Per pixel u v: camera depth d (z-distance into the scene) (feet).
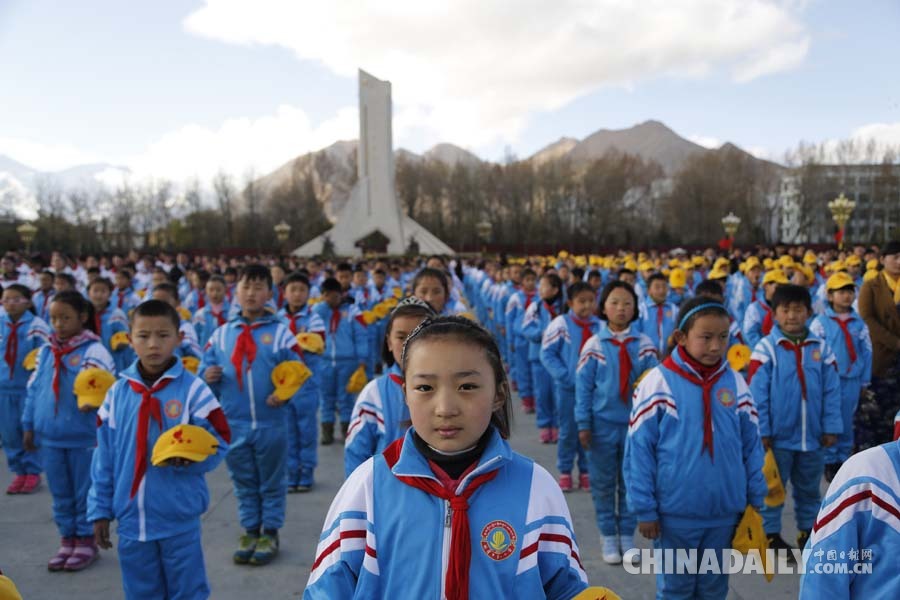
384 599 5.24
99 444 10.82
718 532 10.44
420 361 5.31
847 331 17.49
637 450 10.61
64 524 13.99
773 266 41.52
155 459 10.16
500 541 5.22
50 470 13.97
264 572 13.78
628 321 14.84
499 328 38.60
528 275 31.09
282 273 34.65
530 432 25.32
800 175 203.92
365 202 149.89
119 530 10.56
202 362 15.02
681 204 207.62
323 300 24.14
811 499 14.30
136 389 10.84
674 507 10.34
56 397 13.88
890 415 18.13
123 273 32.96
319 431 26.21
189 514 10.67
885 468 6.22
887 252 19.95
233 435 14.37
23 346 18.45
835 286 17.58
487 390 5.32
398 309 10.74
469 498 5.33
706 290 22.65
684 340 10.82
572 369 18.24
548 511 5.47
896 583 5.93
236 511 17.07
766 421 14.12
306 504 17.83
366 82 148.25
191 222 198.90
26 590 13.01
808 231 199.82
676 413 10.41
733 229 106.22
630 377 14.35
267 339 14.74
